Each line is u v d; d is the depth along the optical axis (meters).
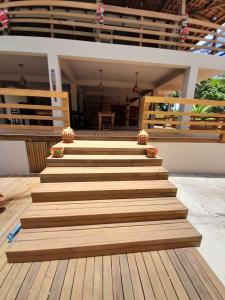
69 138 3.51
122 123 11.41
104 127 7.99
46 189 2.33
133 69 6.22
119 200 2.41
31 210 2.10
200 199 3.34
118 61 4.89
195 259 1.85
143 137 3.55
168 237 1.95
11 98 7.73
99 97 12.73
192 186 3.90
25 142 4.01
